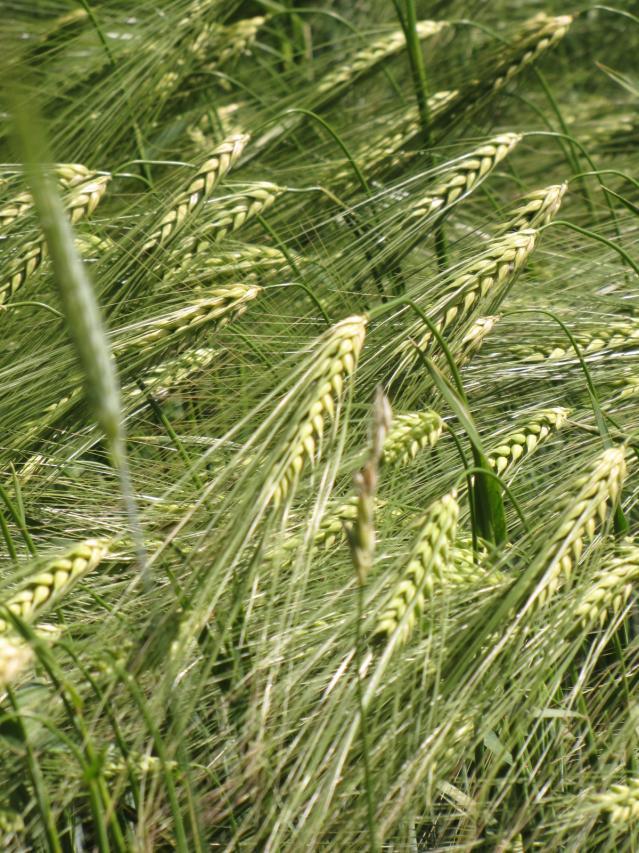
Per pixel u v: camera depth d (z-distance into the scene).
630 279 1.74
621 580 1.47
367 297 1.68
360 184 1.82
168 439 1.61
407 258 1.76
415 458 1.55
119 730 1.43
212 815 1.46
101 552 1.45
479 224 1.82
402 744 1.45
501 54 1.86
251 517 1.43
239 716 1.47
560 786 1.48
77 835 1.47
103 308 1.62
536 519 1.55
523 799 1.49
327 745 1.45
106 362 1.34
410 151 1.86
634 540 1.56
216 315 1.57
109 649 1.45
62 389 1.58
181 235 1.65
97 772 1.41
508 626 1.46
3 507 1.57
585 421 1.61
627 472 1.57
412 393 1.57
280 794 1.45
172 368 1.62
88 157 1.85
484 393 1.64
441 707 1.45
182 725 1.43
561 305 1.73
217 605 1.47
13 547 1.50
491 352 1.66
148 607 1.48
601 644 1.49
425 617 1.47
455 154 1.87
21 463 1.59
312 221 1.78
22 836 1.43
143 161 1.68
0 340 1.64
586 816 1.46
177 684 1.47
